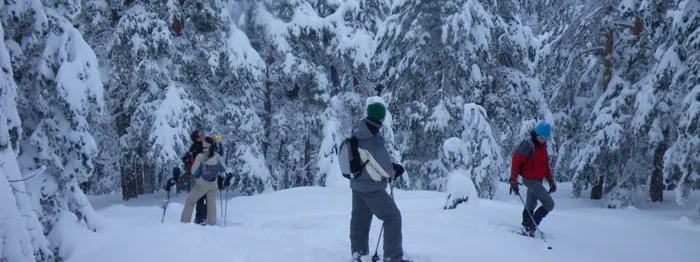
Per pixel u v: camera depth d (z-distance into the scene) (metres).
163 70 14.61
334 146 17.03
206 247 4.95
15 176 4.48
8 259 3.85
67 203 6.34
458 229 6.64
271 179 17.36
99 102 6.77
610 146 15.09
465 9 13.16
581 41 16.92
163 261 4.65
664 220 10.43
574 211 12.39
